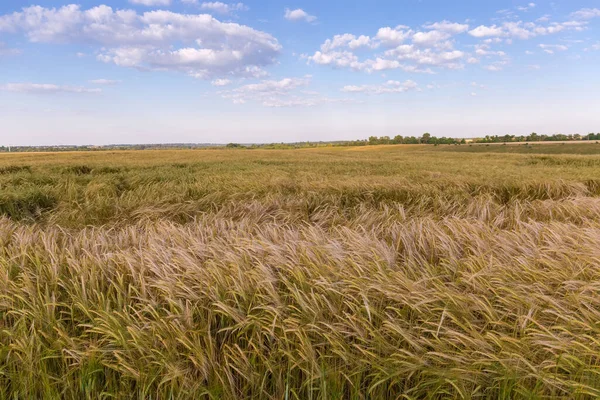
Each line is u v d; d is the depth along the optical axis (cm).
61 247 427
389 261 329
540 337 223
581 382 207
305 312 257
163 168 1556
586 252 330
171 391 219
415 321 251
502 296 272
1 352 244
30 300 289
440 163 2052
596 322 229
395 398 226
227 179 1046
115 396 225
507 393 207
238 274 292
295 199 737
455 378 210
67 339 245
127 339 245
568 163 2023
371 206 731
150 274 332
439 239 388
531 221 477
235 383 240
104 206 705
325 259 334
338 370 229
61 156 3284
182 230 472
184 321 260
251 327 261
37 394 237
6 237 448
